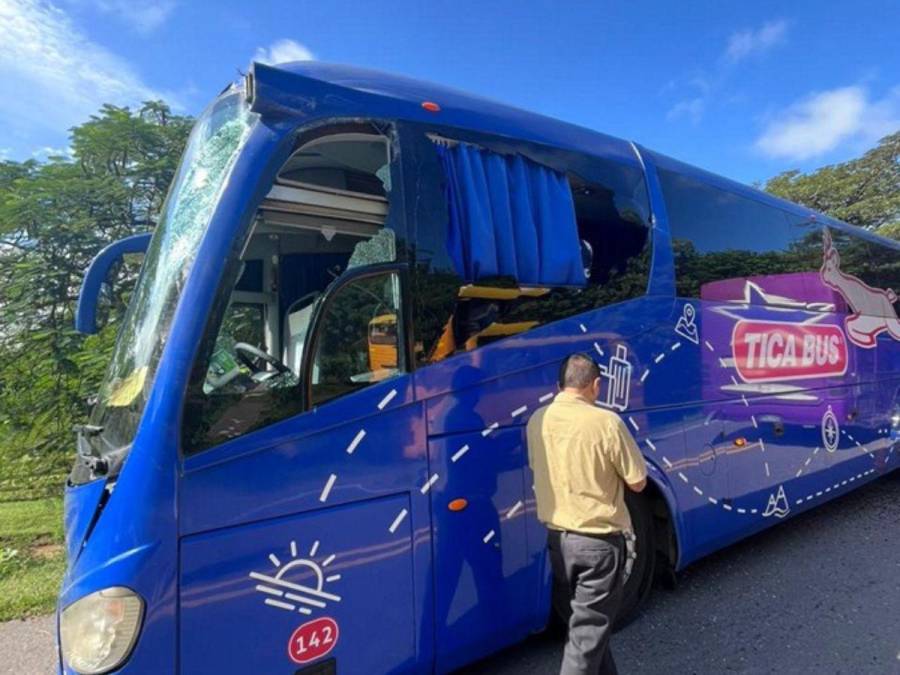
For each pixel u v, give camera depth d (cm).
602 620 272
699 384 415
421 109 297
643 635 381
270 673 231
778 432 484
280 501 236
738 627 388
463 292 296
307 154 265
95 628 203
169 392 219
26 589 503
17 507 749
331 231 266
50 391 688
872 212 2439
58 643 226
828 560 494
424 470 276
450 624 283
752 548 528
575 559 274
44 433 684
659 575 418
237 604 225
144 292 286
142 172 840
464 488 290
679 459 396
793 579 458
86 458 259
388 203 278
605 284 364
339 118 267
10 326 728
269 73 252
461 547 288
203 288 229
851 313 598
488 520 299
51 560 579
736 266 462
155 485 212
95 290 357
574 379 295
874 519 600
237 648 224
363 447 258
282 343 267
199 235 241
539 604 319
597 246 364
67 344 702
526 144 336
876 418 625
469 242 300
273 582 233
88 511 228
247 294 261
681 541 396
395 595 265
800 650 357
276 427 237
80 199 786
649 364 381
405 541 269
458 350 293
